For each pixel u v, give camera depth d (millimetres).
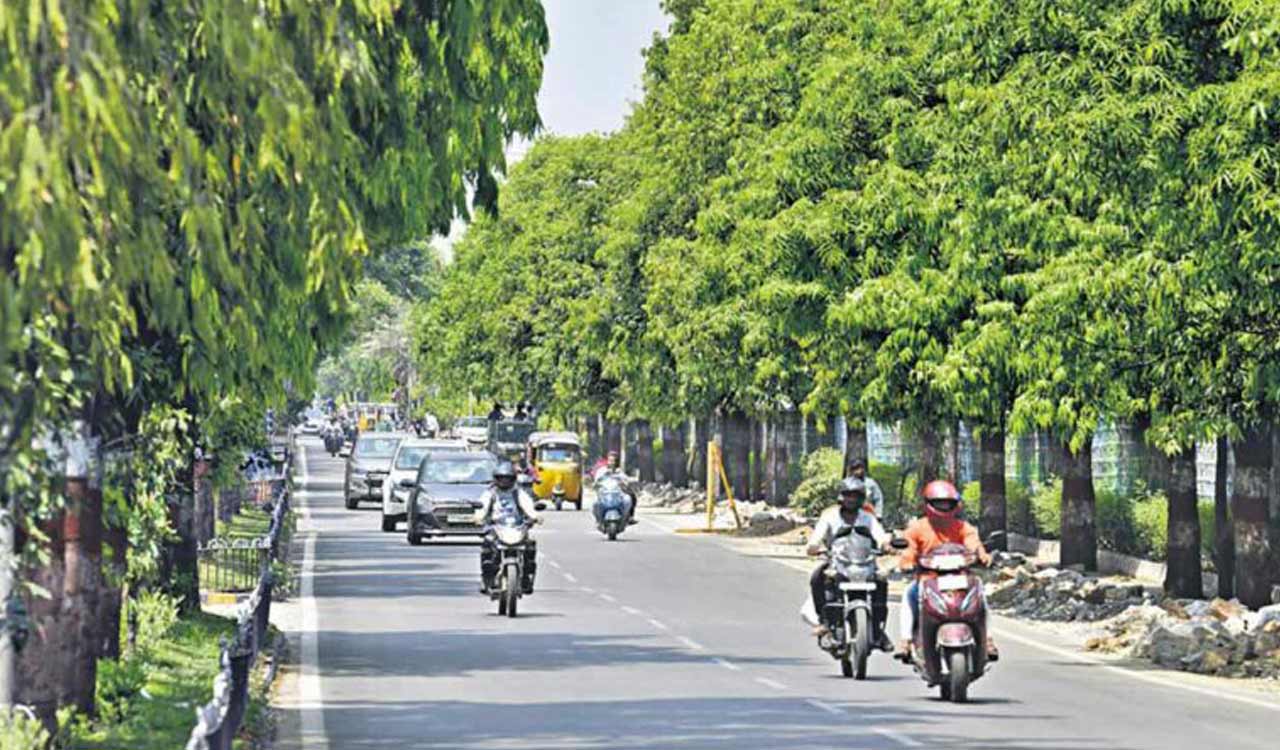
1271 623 60406
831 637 53094
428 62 30719
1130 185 57344
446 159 35844
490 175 37062
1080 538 87750
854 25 95250
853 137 93562
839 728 42531
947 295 83625
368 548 112812
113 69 16922
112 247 19266
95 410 34531
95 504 36469
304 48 20594
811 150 93375
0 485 20312
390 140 30344
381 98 22547
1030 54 60812
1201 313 59594
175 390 35000
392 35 29875
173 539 49750
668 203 153625
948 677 47969
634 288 158875
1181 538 76500
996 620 75562
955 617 47625
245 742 37531
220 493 114688
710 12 132875
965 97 69812
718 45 122875
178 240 25250
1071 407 69188
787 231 90438
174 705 43594
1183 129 55438
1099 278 60938
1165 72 56781
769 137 106188
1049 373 69688
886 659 58531
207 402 38406
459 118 33188
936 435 99750
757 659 58500
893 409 91688
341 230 21812
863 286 86312
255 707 42281
